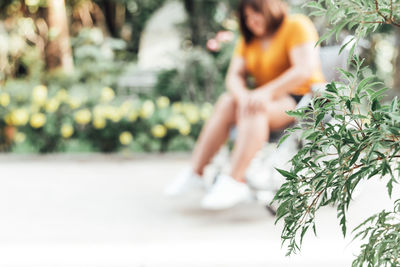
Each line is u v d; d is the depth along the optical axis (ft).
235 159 7.36
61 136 14.03
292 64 7.59
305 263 5.50
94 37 18.78
